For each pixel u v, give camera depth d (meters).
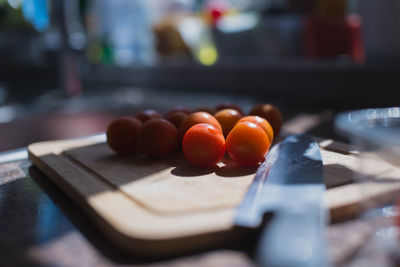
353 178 0.27
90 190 0.25
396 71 0.63
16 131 0.61
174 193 0.25
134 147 0.33
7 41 1.12
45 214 0.25
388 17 0.64
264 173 0.27
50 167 0.30
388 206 0.21
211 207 0.23
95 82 1.20
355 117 0.22
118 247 0.21
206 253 0.20
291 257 0.17
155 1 1.13
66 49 0.84
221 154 0.30
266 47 0.90
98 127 0.63
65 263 0.20
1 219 0.24
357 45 0.82
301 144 0.34
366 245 0.20
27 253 0.20
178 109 0.39
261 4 1.00
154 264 0.19
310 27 0.78
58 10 0.82
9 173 0.32
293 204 0.22
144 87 1.10
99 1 1.10
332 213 0.23
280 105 0.72
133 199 0.24
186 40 0.99
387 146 0.21
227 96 0.89
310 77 0.76
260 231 0.21
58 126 0.64
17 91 0.97
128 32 1.13
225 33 0.96
